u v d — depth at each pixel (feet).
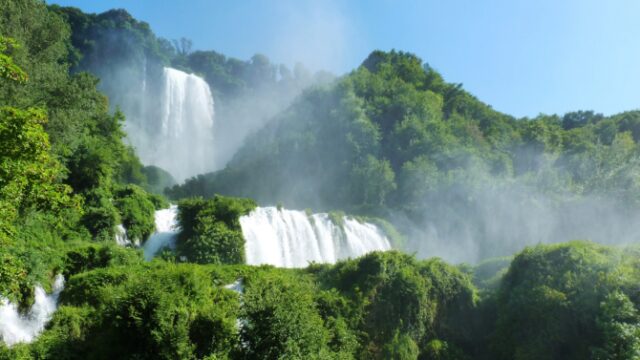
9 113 43.04
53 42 120.06
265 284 48.32
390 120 258.57
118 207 100.58
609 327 51.47
